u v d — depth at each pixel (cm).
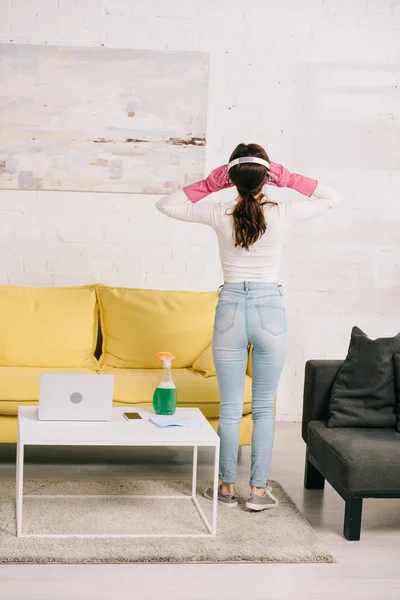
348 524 300
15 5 451
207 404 371
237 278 317
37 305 415
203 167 468
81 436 279
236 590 253
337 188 482
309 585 259
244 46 468
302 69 473
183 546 282
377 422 339
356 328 354
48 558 267
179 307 420
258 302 314
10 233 462
